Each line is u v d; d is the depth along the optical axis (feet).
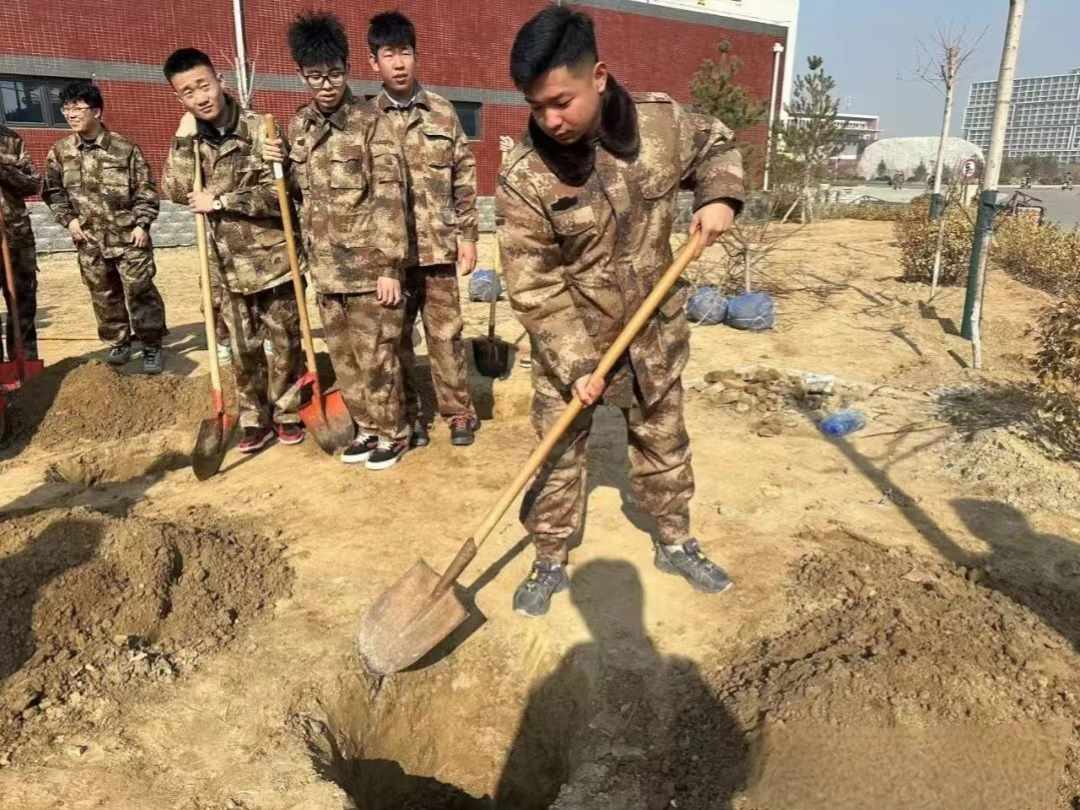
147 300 20.17
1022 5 21.35
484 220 59.82
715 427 17.16
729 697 9.23
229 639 10.34
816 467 15.06
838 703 8.79
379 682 9.89
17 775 8.14
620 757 8.80
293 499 14.23
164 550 11.06
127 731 8.78
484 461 15.65
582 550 12.25
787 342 24.61
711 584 11.11
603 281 9.35
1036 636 9.95
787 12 79.46
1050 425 15.90
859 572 11.42
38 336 25.17
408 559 12.19
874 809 7.99
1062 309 17.21
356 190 13.84
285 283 15.29
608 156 8.82
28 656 9.54
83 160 19.56
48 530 11.07
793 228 59.16
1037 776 8.18
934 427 16.69
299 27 13.30
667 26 67.05
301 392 16.51
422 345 22.79
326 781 8.21
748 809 8.12
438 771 10.10
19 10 41.86
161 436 16.80
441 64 56.24
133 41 44.98
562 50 7.83
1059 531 12.60
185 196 14.52
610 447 16.26
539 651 10.28
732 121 56.39
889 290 33.04
